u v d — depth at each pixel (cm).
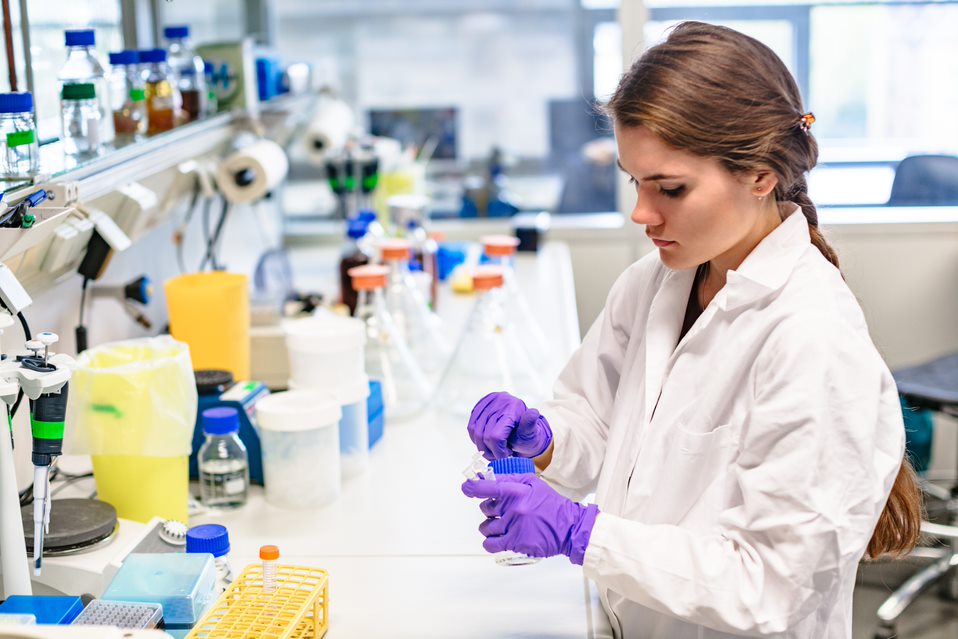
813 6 378
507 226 391
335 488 174
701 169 117
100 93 182
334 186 336
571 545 121
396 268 246
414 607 139
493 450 143
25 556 126
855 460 112
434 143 395
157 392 156
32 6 185
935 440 387
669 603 116
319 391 177
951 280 383
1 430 120
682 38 120
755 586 113
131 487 159
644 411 138
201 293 200
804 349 115
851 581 130
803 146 125
